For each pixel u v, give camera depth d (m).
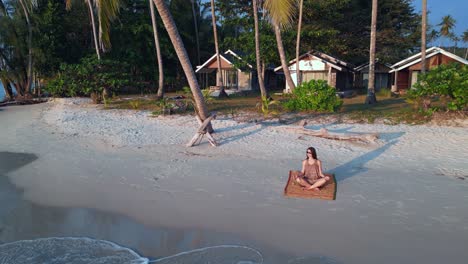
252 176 8.85
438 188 7.89
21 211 7.10
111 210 7.06
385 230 6.03
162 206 7.18
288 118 16.09
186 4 42.53
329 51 31.73
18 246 5.78
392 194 7.58
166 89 39.31
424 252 5.34
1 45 29.28
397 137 12.47
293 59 27.42
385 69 31.58
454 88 14.14
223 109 18.89
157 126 15.12
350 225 6.22
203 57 45.25
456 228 6.05
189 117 16.58
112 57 33.59
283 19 12.11
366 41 37.34
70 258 5.38
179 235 6.03
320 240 5.75
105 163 10.18
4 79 30.61
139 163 10.11
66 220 6.69
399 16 39.69
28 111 22.20
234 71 31.73
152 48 36.88
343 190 7.86
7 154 11.54
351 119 15.35
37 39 29.92
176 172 9.26
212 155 10.83
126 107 20.66
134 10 37.84
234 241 5.78
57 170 9.68
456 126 13.66
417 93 15.09
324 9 28.80
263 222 6.39
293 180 8.20
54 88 25.38
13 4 29.64
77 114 18.75
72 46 33.19
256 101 22.95
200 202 7.32
